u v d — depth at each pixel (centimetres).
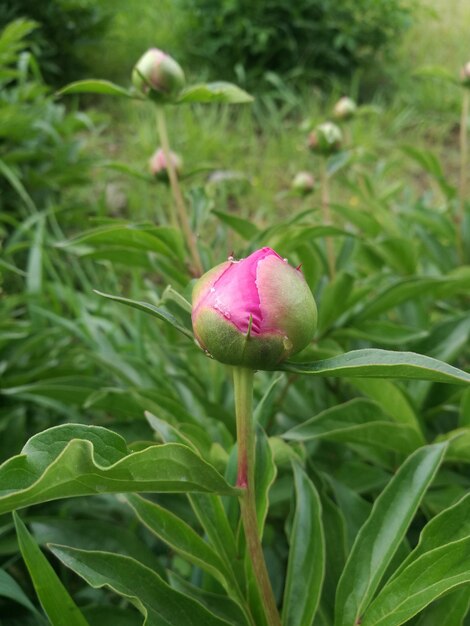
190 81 150
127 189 111
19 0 136
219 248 55
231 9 152
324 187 56
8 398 55
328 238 53
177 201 44
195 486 22
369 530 28
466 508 26
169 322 22
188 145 123
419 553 26
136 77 42
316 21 156
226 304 20
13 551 40
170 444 20
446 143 140
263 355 20
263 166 125
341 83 158
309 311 21
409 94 155
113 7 169
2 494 20
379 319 57
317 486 35
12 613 39
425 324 49
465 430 33
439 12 198
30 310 60
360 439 36
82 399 46
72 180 94
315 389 49
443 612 27
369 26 158
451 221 65
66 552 26
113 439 21
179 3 159
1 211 89
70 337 63
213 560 29
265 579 24
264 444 30
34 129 89
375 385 37
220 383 49
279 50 155
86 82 40
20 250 84
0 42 85
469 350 53
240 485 23
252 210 112
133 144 124
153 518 29
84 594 42
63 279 85
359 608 26
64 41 143
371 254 61
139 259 45
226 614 31
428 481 28
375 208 59
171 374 47
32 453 21
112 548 37
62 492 20
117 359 50
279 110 151
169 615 26
